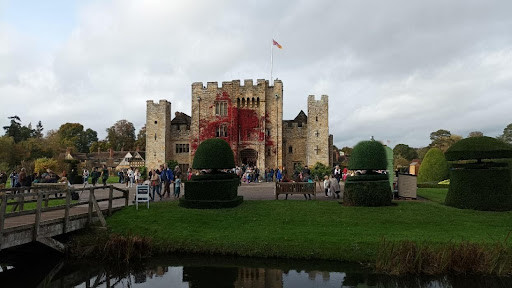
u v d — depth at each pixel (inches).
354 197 719.7
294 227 608.1
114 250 536.1
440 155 1576.0
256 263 505.7
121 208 737.6
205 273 474.6
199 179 770.8
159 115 2174.0
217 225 629.3
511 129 3132.4
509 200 669.9
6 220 568.4
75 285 453.4
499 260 448.1
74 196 866.8
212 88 2126.0
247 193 1049.5
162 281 452.1
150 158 2158.0
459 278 436.8
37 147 2849.4
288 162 2160.4
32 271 507.2
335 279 442.0
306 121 2272.4
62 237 594.2
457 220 614.5
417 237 526.0
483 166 703.1
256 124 2090.3
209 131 2106.3
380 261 461.7
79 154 3868.1
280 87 2105.1
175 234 587.2
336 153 3201.3
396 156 3575.3
